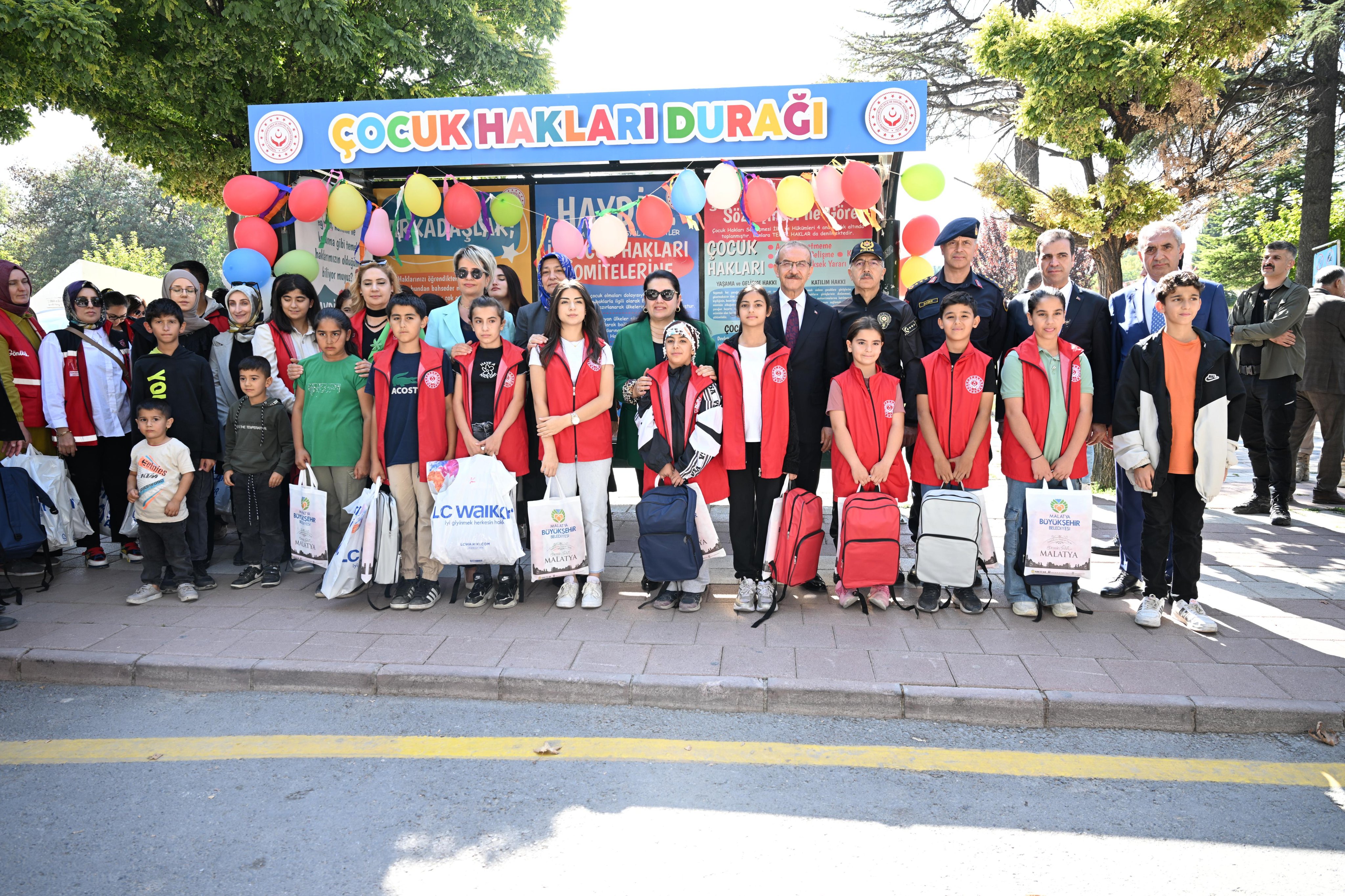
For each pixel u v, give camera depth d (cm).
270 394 527
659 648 401
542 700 368
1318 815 274
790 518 445
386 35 1212
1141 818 273
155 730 344
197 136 1256
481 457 455
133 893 237
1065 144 829
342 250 681
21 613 465
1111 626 428
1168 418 412
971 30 1920
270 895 235
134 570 565
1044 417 443
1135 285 488
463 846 258
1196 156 845
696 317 692
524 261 696
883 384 453
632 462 541
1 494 475
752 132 541
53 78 962
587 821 272
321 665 383
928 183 539
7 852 257
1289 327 629
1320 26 1227
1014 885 237
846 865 247
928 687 352
